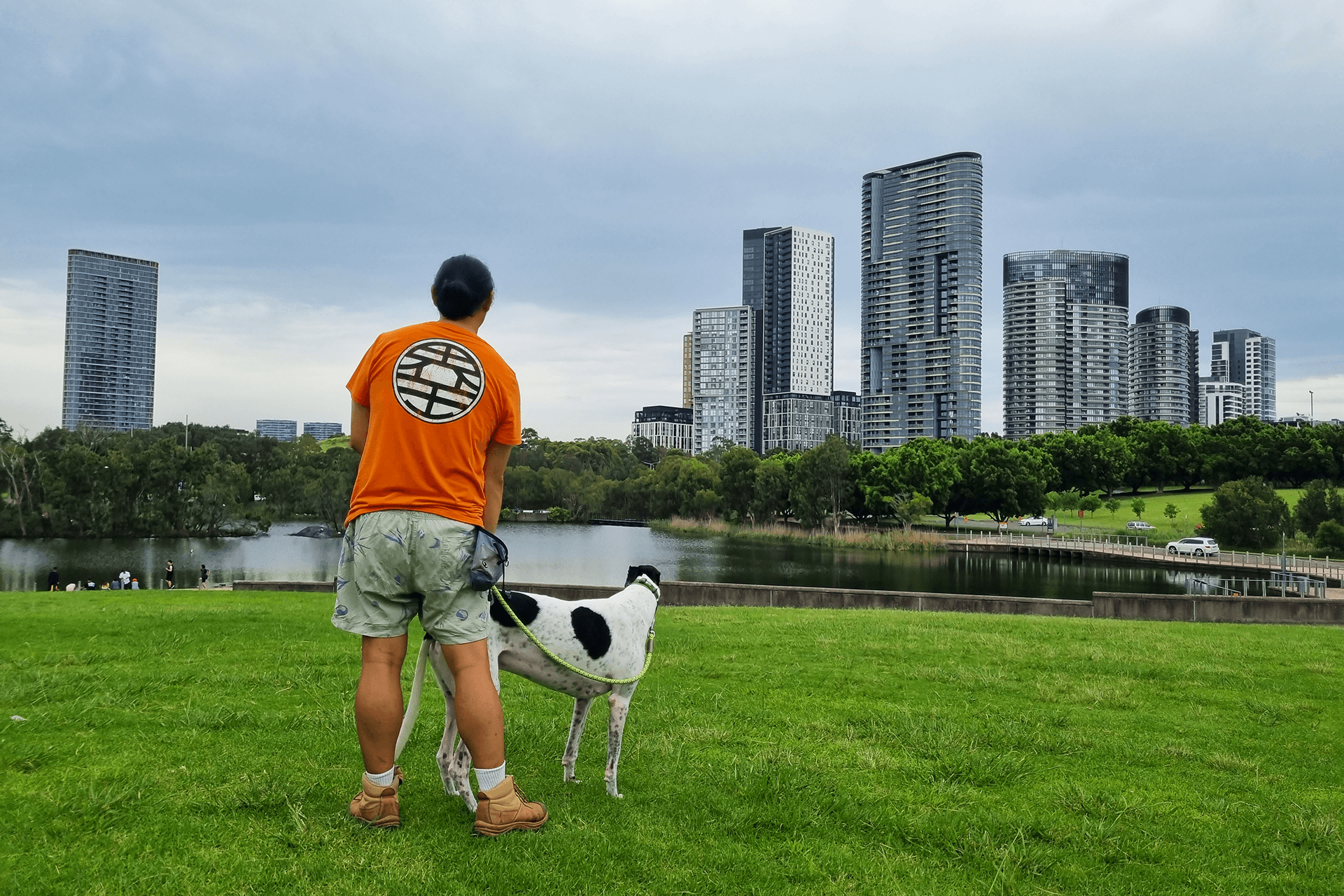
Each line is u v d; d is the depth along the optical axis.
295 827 3.87
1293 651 10.92
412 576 3.65
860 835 4.23
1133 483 109.31
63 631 9.46
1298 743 6.33
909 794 4.81
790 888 3.56
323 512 90.62
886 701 7.33
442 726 5.81
